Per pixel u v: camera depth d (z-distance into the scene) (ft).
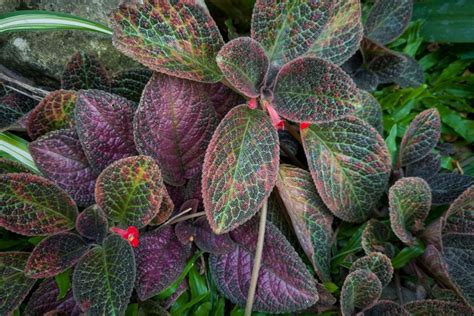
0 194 1.28
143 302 1.42
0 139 1.40
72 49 1.54
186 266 1.45
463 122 1.86
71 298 1.37
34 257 1.31
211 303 1.49
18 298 1.33
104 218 1.35
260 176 1.37
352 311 1.47
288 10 1.43
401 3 1.79
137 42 1.34
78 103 1.34
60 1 1.53
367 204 1.56
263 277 1.42
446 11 1.90
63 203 1.34
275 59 1.47
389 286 1.58
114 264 1.31
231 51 1.34
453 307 1.44
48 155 1.37
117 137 1.39
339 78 1.37
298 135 1.59
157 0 1.33
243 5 1.75
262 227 1.39
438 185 1.64
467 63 1.94
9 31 1.42
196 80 1.38
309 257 1.48
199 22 1.38
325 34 1.51
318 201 1.54
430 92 1.94
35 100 1.54
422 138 1.60
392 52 1.73
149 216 1.35
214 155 1.34
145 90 1.37
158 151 1.40
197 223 1.45
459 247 1.55
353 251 1.58
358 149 1.51
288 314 1.50
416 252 1.56
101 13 1.55
